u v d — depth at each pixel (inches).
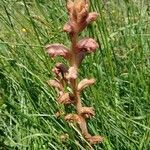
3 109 11.1
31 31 13.0
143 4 14.4
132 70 12.2
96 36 11.1
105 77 12.1
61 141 10.1
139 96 11.7
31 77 11.7
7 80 11.8
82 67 11.7
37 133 9.9
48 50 9.3
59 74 10.2
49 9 13.5
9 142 10.7
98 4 11.0
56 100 10.9
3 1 12.1
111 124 10.5
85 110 9.6
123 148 10.5
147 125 10.6
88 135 9.8
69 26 9.1
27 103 11.1
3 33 13.4
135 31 13.8
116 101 10.8
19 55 12.2
